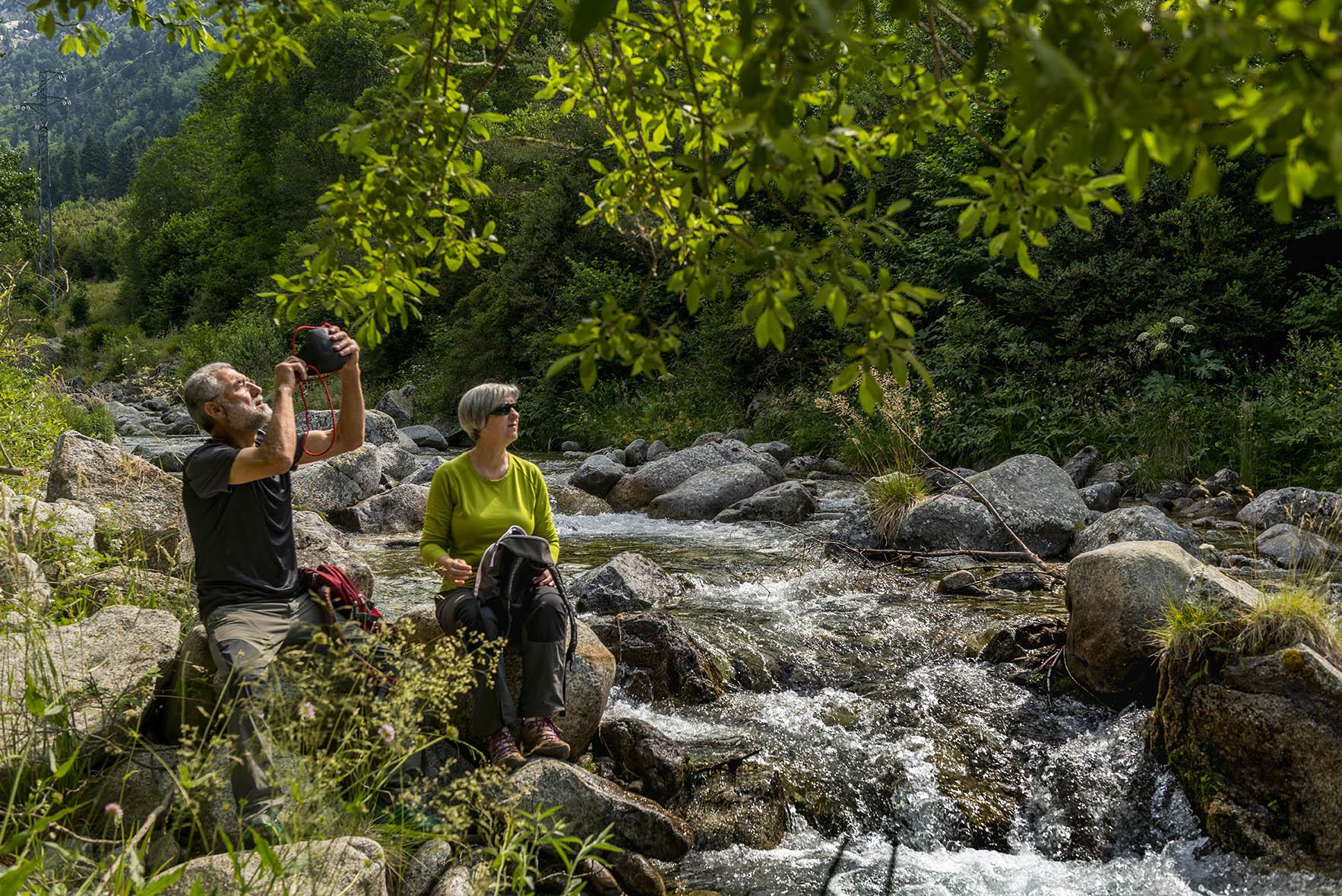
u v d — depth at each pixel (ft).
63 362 119.75
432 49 7.73
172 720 11.11
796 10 5.33
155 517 16.16
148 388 27.02
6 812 8.54
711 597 21.77
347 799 10.53
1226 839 11.98
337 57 110.32
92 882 8.34
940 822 13.12
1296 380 36.78
